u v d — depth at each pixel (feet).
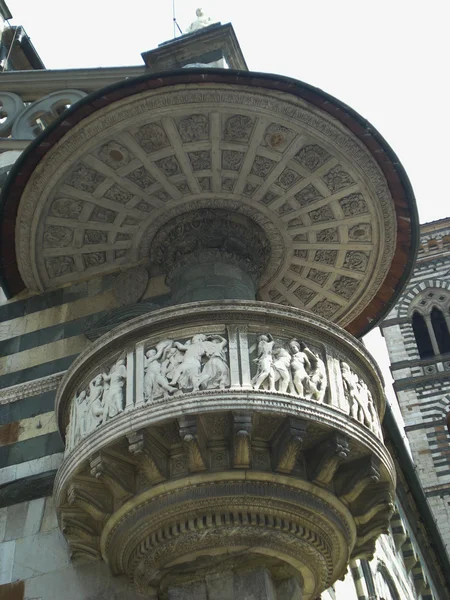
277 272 48.73
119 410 35.91
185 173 44.80
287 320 38.09
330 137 43.34
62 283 49.90
